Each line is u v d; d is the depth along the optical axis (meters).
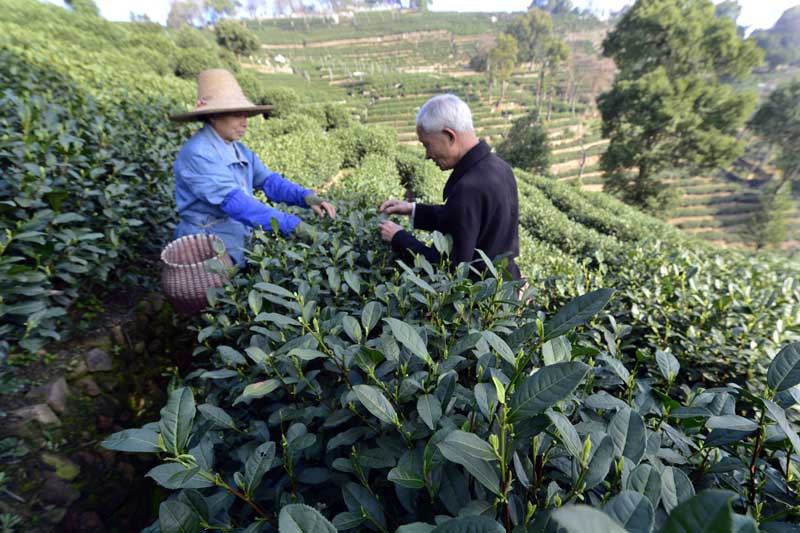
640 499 0.55
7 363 1.86
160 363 2.60
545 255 6.36
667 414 1.00
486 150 2.31
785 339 2.13
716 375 2.12
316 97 81.12
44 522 1.52
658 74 30.81
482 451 0.68
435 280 1.62
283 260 1.97
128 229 2.63
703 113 30.58
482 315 1.40
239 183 2.67
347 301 1.74
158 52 24.70
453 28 154.12
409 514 0.93
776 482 0.93
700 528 0.36
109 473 1.87
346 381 1.12
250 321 1.63
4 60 4.84
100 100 4.75
